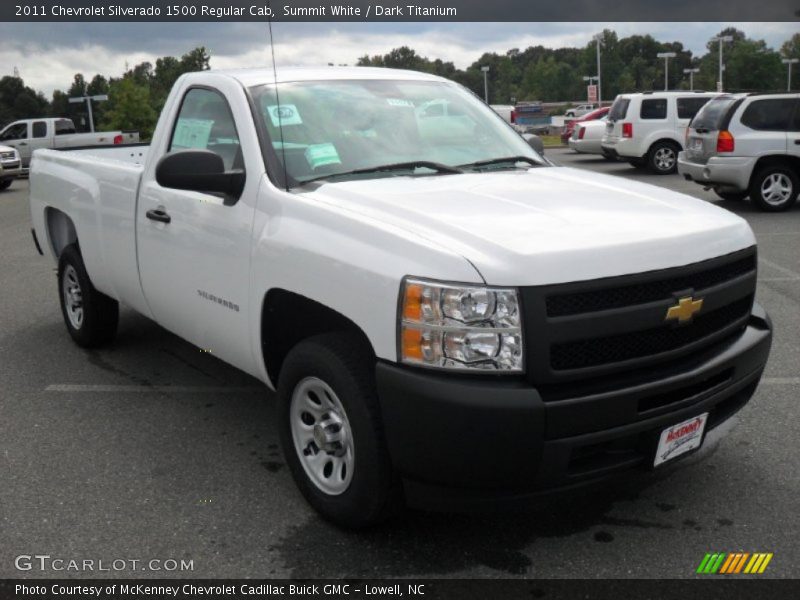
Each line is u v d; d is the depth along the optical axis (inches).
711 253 123.9
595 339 112.0
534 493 112.4
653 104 769.6
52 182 229.5
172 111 177.8
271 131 150.4
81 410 186.7
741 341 132.0
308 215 132.1
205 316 160.4
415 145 160.7
